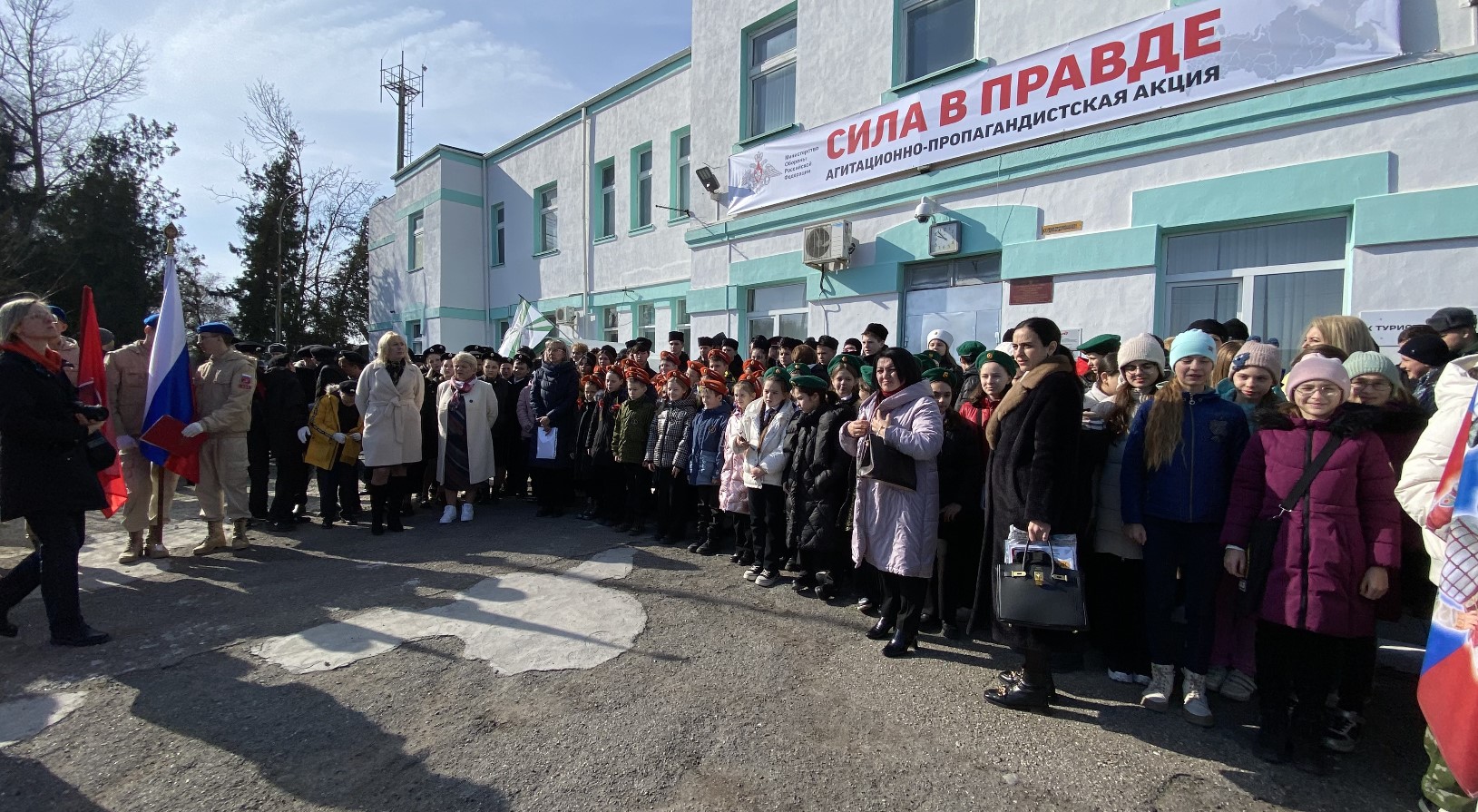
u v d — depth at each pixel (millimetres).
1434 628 2311
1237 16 5359
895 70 7758
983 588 3510
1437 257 4637
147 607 4309
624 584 4734
